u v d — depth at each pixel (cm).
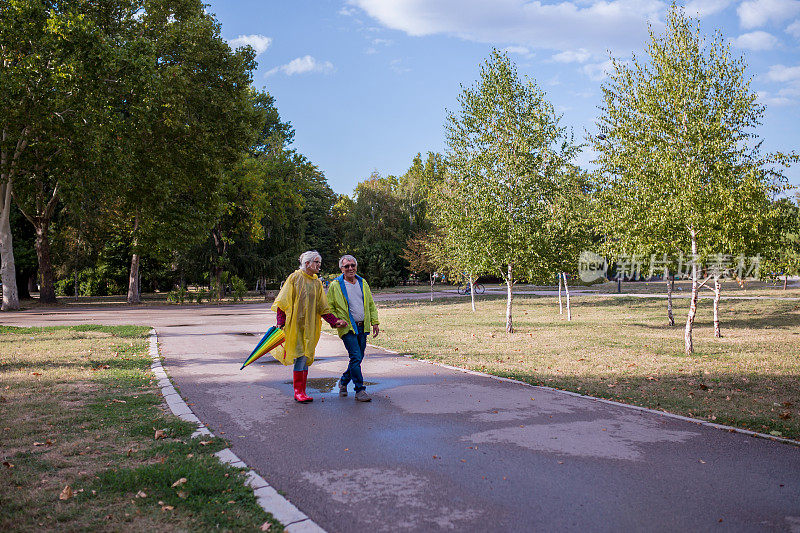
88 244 4038
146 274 6053
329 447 491
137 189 2825
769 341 1305
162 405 639
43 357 1005
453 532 327
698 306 2445
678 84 1179
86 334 1436
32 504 356
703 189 1109
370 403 664
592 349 1182
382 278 5797
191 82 2864
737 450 486
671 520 346
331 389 750
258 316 2281
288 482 407
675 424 572
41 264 3444
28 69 2178
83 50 2280
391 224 6034
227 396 701
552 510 360
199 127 2870
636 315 2159
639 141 1231
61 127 2248
